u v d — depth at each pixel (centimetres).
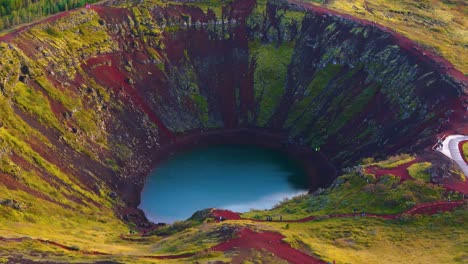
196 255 8806
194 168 16900
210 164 17212
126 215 13988
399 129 15862
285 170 16900
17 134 14038
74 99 16750
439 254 8838
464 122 14200
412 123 15650
